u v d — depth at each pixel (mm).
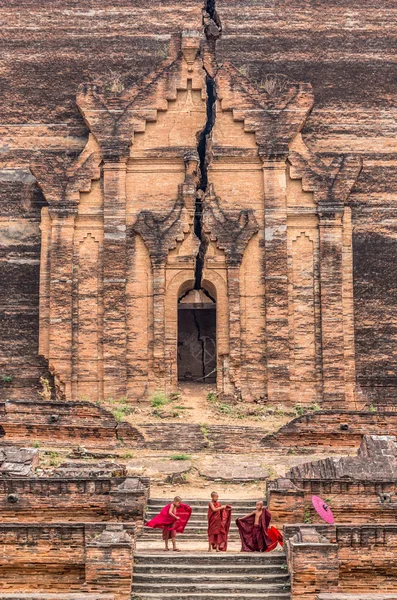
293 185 42906
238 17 46344
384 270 44406
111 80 44719
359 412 36344
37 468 31750
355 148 45250
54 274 42031
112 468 31453
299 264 42500
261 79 45750
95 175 42688
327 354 41781
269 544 25406
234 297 41875
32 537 24125
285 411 40312
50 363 41531
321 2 46469
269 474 32781
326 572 22531
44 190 42594
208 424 37500
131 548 22906
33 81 45594
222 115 43188
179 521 25531
